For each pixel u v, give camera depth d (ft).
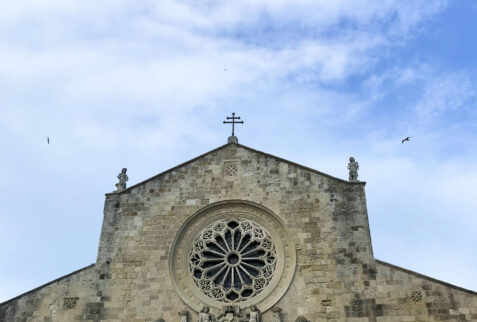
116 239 102.89
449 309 88.74
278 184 106.83
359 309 90.89
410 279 92.58
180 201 106.63
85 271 98.78
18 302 94.68
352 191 104.47
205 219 104.63
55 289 96.43
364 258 96.07
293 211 102.99
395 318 89.25
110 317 93.61
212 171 110.11
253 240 100.58
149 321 92.73
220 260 99.35
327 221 101.14
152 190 108.58
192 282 96.89
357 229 99.66
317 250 97.86
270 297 93.81
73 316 93.71
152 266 98.94
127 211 106.32
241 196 105.91
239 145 113.60
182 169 110.83
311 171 107.76
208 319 90.33
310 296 93.04
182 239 102.47
